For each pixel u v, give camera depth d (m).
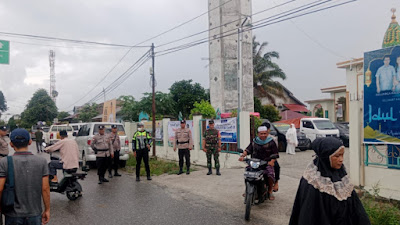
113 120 27.06
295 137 15.81
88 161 13.03
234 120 11.49
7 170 3.22
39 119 60.94
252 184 5.91
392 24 12.21
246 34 25.41
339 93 29.77
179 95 30.14
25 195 3.26
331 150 2.51
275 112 31.27
